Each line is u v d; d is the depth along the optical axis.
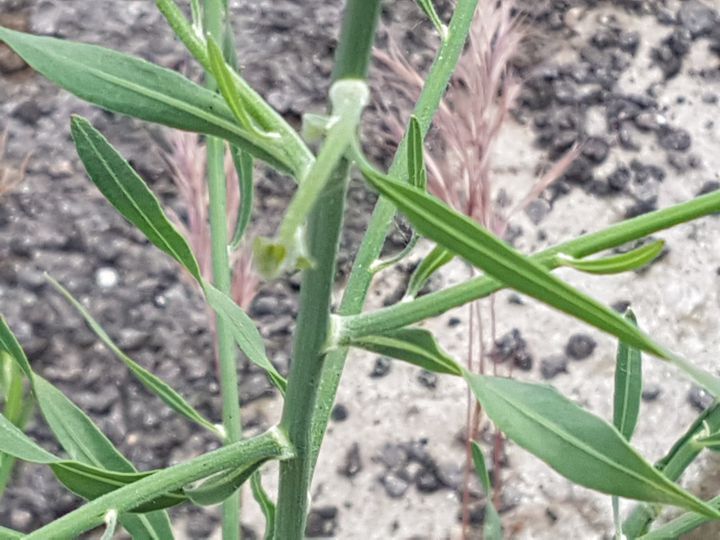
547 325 0.26
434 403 0.25
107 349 0.24
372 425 0.25
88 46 0.09
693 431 0.14
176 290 0.25
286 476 0.11
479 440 0.25
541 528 0.24
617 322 0.07
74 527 0.09
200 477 0.10
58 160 0.26
